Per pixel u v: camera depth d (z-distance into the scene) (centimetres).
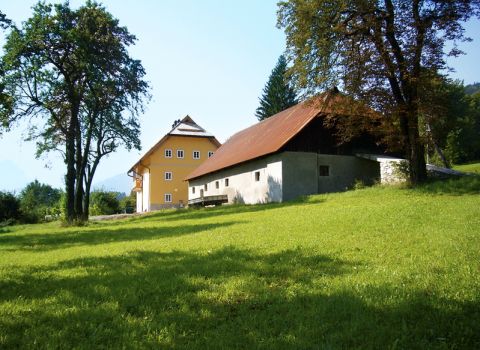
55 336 459
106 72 3058
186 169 5909
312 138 2792
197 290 616
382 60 2058
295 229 1166
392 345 404
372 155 2755
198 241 1122
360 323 454
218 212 2498
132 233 1678
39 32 2786
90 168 3481
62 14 2903
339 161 2856
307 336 433
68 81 3012
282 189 2684
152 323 484
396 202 1590
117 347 425
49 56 2925
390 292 540
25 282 746
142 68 3228
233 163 3266
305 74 2270
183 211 3288
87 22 2944
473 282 568
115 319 504
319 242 924
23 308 568
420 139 2108
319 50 2191
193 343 427
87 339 450
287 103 6906
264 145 3056
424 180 2131
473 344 405
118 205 6619
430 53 2016
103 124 3425
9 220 4941
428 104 2041
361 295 536
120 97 3216
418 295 524
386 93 2138
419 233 944
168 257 901
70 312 538
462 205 1323
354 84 2119
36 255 1166
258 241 1009
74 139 3052
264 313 506
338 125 2483
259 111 7219
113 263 874
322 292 564
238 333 449
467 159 5497
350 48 2164
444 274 613
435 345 402
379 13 2069
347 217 1285
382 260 725
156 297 582
